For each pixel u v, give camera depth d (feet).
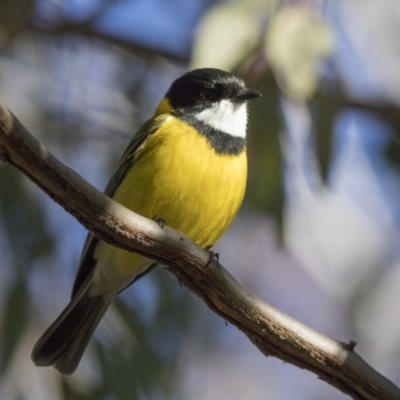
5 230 38.63
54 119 44.29
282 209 37.68
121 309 37.42
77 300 32.76
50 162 22.57
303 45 33.30
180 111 33.24
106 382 35.91
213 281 25.16
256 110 37.22
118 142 44.55
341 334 50.03
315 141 36.45
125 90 46.19
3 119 21.43
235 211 32.45
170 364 39.32
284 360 25.66
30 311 36.73
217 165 31.32
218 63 32.76
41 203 39.47
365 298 49.78
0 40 42.73
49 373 37.55
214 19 33.01
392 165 48.11
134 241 24.58
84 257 32.35
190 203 31.17
